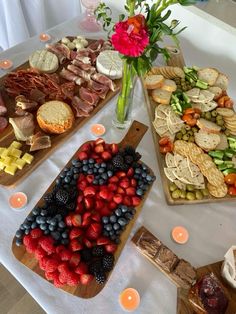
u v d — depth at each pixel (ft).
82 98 4.24
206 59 5.67
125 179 3.41
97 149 3.62
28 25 6.71
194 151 3.86
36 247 2.93
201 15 5.04
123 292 2.92
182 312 2.83
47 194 3.26
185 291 2.96
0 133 3.83
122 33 2.86
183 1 2.94
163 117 4.15
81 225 3.07
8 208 3.35
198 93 4.43
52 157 3.82
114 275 3.03
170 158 3.79
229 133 4.18
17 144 3.71
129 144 3.96
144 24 2.92
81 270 2.80
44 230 3.00
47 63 4.54
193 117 4.16
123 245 3.10
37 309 5.22
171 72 4.63
